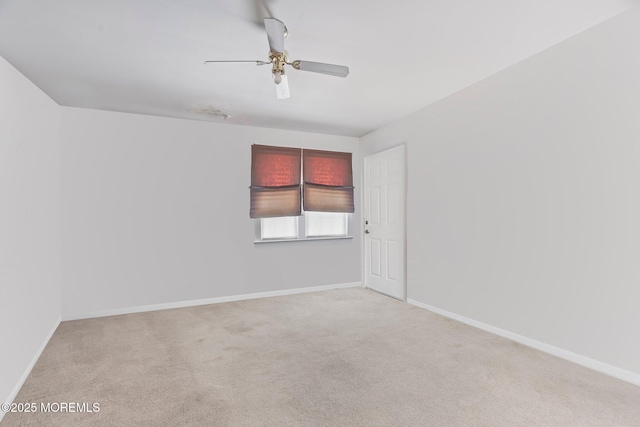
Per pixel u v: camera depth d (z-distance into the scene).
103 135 3.76
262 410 1.93
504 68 2.89
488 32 2.27
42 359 2.62
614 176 2.21
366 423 1.80
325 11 1.98
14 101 2.45
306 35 2.26
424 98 3.57
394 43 2.39
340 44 2.39
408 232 4.16
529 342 2.76
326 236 5.02
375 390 2.13
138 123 3.93
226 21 2.07
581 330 2.41
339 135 5.09
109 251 3.78
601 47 2.26
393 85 3.19
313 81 3.04
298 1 1.88
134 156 3.90
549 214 2.60
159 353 2.72
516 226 2.85
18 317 2.33
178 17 2.02
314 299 4.44
